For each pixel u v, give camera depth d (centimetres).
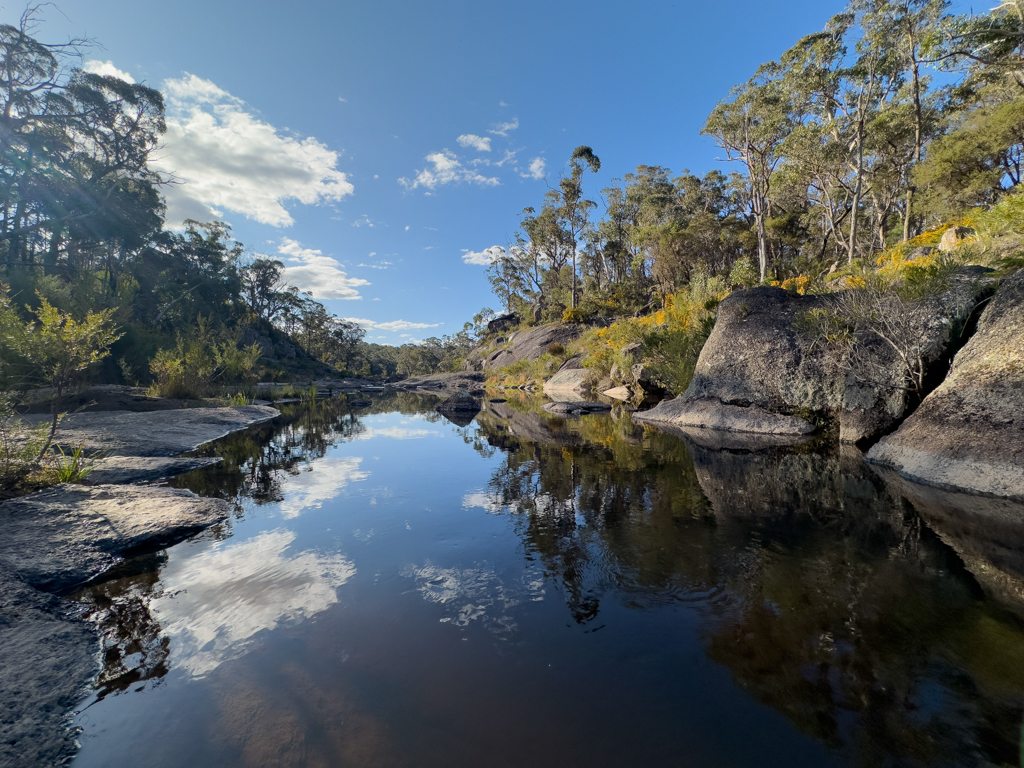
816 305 932
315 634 229
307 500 489
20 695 187
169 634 234
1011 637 206
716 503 437
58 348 541
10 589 271
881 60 2116
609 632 224
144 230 3092
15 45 2103
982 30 1762
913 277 691
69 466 508
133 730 167
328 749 154
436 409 1816
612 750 151
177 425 1038
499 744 155
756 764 144
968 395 512
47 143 2359
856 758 144
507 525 396
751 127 2439
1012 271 607
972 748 146
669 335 1443
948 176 2158
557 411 1510
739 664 195
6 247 2453
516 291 6506
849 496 448
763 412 929
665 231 3212
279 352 6775
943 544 319
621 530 371
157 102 2741
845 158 2277
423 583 286
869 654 198
